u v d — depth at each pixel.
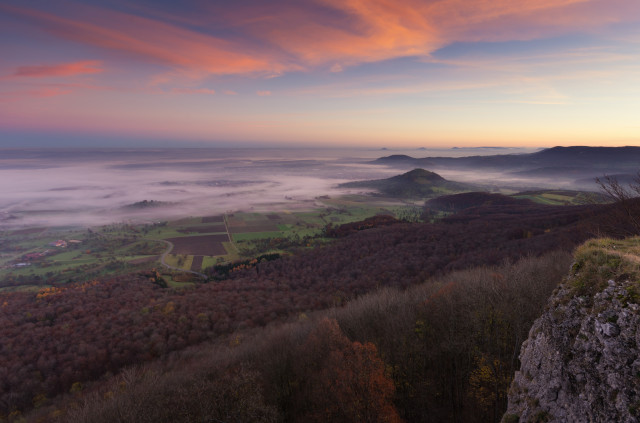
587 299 13.53
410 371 34.78
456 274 70.69
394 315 44.72
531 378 14.63
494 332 31.53
